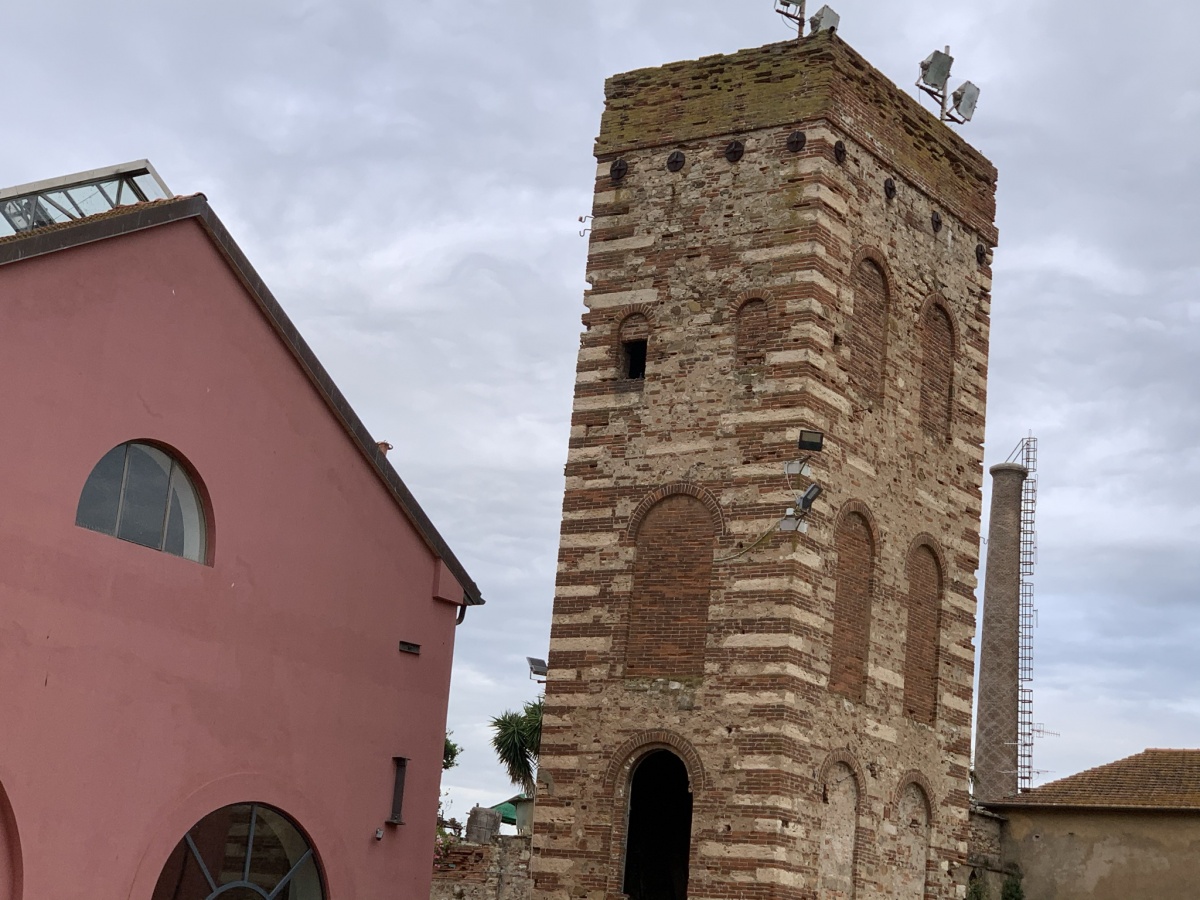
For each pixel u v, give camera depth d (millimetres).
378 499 32188
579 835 35656
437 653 33062
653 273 38188
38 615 25719
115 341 27391
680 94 39000
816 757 34719
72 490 26500
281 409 30375
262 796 29141
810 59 37531
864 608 37000
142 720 27203
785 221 36781
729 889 33469
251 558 29484
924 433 39750
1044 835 51875
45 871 25438
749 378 36312
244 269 29625
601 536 37219
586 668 36562
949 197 41531
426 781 32469
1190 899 48906
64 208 33812
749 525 35375
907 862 37312
